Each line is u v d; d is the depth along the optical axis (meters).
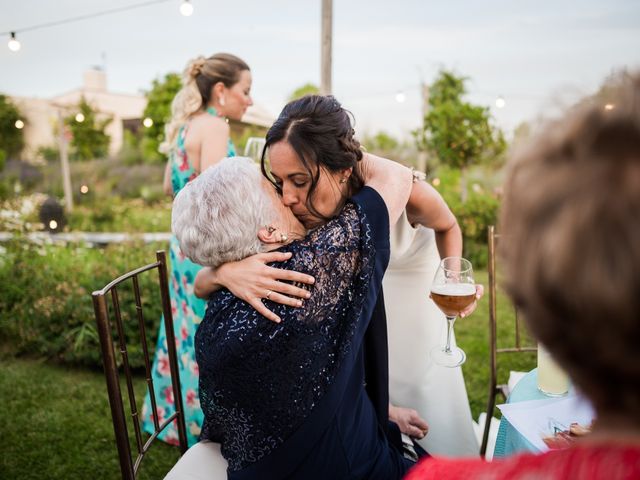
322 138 1.25
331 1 4.33
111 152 14.04
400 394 1.99
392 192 1.42
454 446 2.01
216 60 2.30
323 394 1.17
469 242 6.11
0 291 3.96
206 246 1.20
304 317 1.13
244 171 1.25
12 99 13.48
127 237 4.88
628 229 0.40
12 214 4.77
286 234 1.26
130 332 3.46
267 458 1.19
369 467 1.29
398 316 1.93
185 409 2.49
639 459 0.42
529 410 1.27
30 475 2.41
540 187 0.46
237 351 1.12
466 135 6.91
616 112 0.45
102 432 2.75
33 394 3.16
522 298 0.48
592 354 0.44
